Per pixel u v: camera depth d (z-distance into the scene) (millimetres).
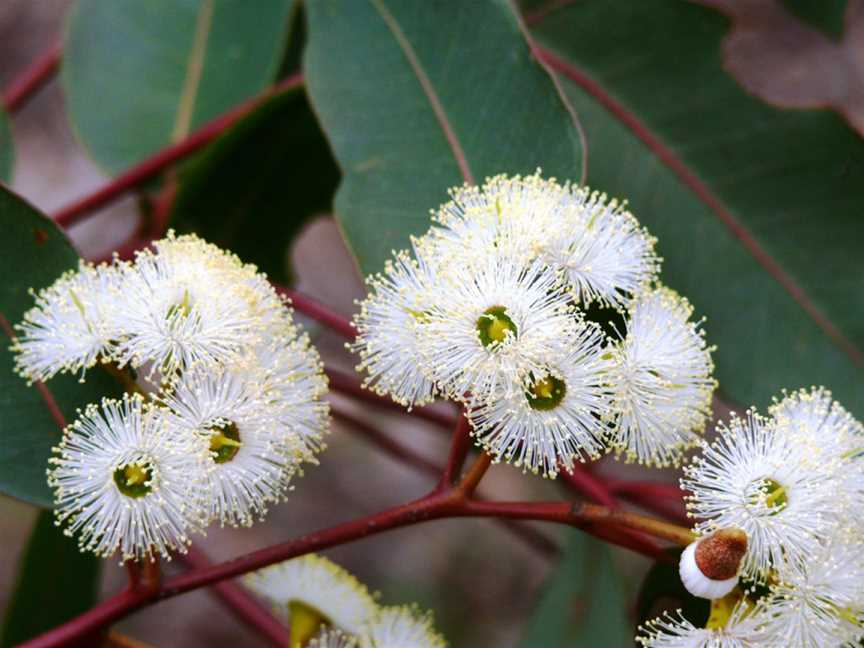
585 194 501
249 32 641
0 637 586
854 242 573
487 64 541
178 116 637
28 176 850
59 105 879
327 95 547
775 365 568
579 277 487
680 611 483
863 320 567
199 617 783
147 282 490
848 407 563
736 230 578
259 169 622
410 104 544
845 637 474
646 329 486
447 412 596
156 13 645
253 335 485
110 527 480
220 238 627
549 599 588
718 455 480
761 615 471
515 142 535
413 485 788
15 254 515
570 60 598
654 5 593
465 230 491
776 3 643
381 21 550
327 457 797
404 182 538
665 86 592
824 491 474
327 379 495
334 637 520
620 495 569
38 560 583
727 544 462
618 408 479
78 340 488
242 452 484
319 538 490
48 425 509
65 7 881
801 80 680
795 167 580
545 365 477
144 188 619
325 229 833
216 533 773
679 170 585
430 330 478
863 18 680
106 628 502
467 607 768
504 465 742
